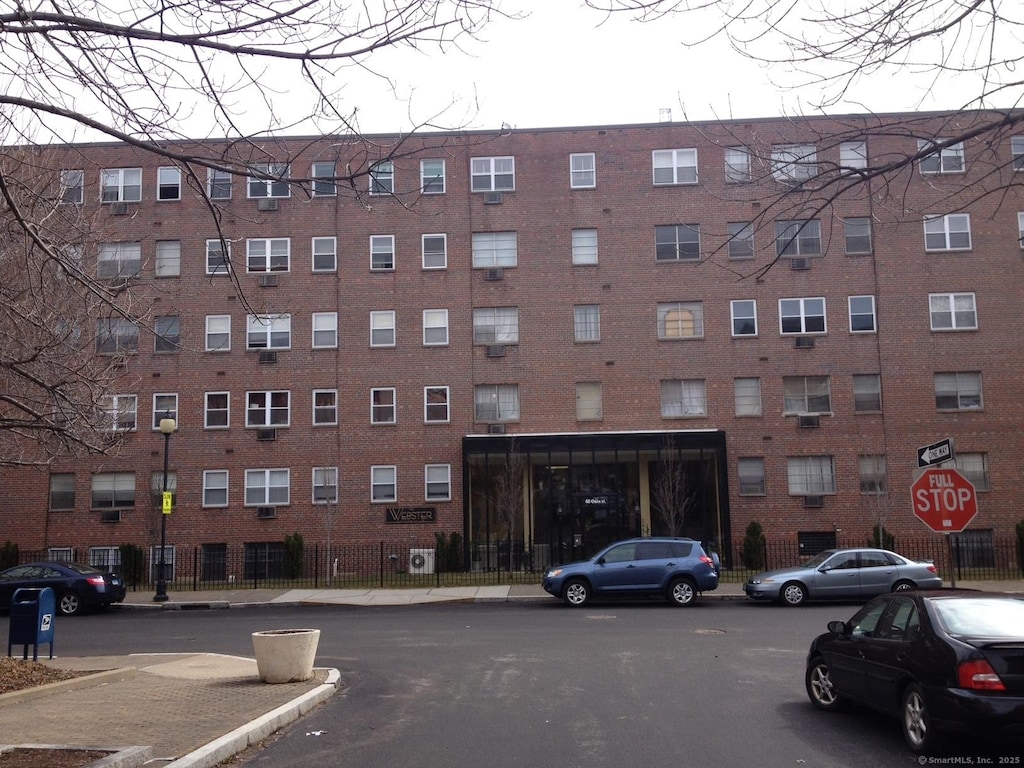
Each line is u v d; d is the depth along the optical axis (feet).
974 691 23.22
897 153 24.53
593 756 25.94
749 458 107.34
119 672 40.47
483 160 112.88
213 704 33.53
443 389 109.70
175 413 109.70
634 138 112.37
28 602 44.19
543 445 106.32
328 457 109.09
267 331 111.04
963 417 106.93
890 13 20.33
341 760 26.25
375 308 111.14
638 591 72.43
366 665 45.37
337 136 25.05
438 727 30.48
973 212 109.29
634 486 107.34
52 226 35.27
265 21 21.50
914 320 108.58
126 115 23.63
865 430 107.24
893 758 25.03
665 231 111.04
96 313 38.63
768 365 108.68
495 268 110.83
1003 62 20.92
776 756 25.46
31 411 33.65
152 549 105.91
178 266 110.63
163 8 21.66
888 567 72.33
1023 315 107.96
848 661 29.78
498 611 70.69
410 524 107.55
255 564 102.42
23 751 25.30
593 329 110.11
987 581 86.84
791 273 109.50
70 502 108.99
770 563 105.09
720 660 44.42
